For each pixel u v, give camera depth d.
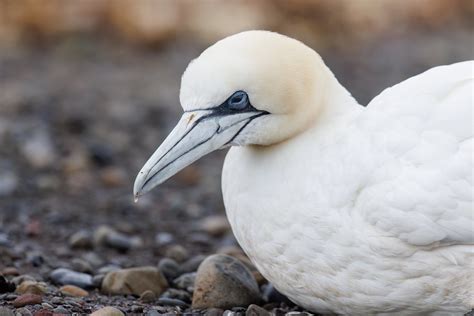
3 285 12.04
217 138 10.80
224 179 11.55
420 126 10.25
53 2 32.59
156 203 18.64
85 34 32.28
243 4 34.28
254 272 13.14
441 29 37.09
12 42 31.58
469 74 10.43
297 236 10.73
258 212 10.97
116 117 24.80
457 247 10.18
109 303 11.91
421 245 10.22
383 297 10.59
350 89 28.98
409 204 10.09
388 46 34.41
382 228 10.26
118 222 17.06
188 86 10.84
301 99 10.80
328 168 10.59
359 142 10.51
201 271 12.02
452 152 10.05
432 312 10.73
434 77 10.49
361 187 10.39
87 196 18.75
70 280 12.83
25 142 21.77
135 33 32.28
